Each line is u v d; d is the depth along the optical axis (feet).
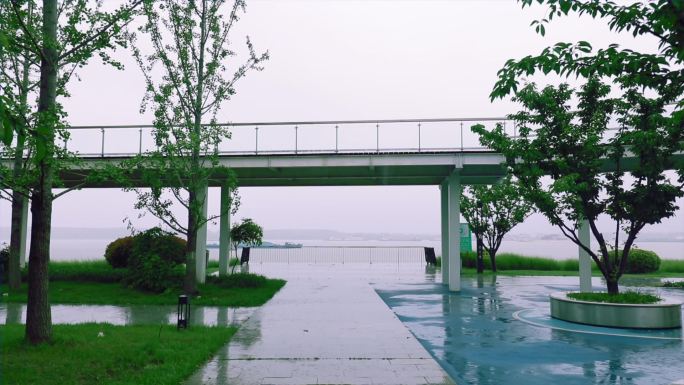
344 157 64.18
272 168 65.31
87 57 31.27
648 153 42.11
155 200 55.01
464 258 117.70
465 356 29.99
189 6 57.16
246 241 76.79
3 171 28.58
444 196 79.46
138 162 49.90
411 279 85.40
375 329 37.91
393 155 63.82
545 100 44.21
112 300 54.13
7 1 26.66
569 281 84.07
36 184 31.17
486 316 46.06
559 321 43.21
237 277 67.15
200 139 54.03
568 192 43.80
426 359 28.30
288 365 26.81
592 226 45.83
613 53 16.60
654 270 102.22
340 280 82.74
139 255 62.90
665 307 39.96
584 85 44.93
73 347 28.55
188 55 57.93
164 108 54.70
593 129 44.01
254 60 59.93
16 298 53.62
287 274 94.84
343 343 32.63
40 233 29.50
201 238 66.64
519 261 116.16
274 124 64.85
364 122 64.59
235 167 64.59
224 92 57.93
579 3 16.26
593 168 44.62
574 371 26.61
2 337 30.83
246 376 24.53
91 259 107.76
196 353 28.17
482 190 101.60
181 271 62.54
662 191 42.27
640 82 16.52
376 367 26.45
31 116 26.25
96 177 31.22
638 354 30.66
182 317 38.27
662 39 15.06
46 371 23.93
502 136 46.52
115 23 31.76
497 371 26.53
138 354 27.58
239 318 43.06
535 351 31.42
